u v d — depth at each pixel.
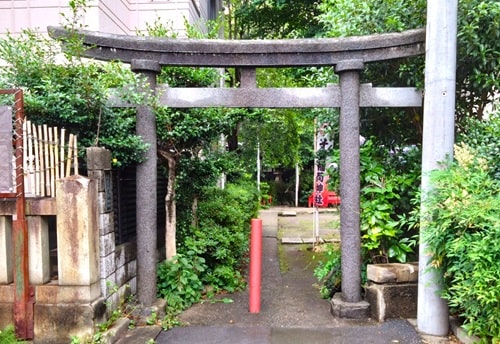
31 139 3.03
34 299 3.05
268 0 8.56
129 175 4.20
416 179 3.94
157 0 6.34
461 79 3.85
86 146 3.46
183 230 4.72
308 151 12.37
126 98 3.45
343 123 3.67
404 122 4.57
